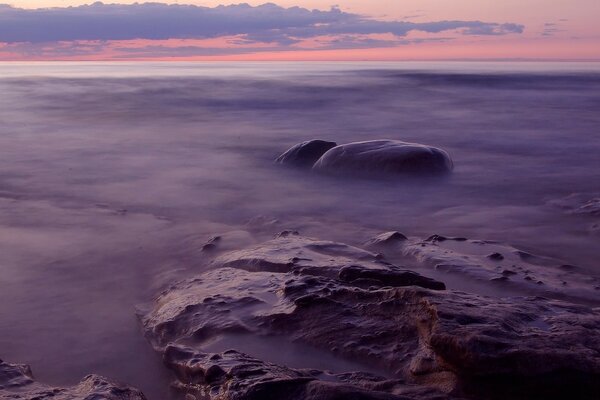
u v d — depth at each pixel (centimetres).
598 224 723
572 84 3275
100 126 1711
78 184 965
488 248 604
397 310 387
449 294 386
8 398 319
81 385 344
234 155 1235
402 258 582
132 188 935
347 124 1764
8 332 437
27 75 4366
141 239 664
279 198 869
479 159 1209
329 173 1014
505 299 402
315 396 298
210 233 690
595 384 303
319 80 3450
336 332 386
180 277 544
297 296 429
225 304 436
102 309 480
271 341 393
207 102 2355
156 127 1694
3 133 1563
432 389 326
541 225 735
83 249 627
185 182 977
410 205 834
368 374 347
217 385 337
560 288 497
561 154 1270
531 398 309
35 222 731
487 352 315
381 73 4509
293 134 1563
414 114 2016
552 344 322
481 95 2681
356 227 724
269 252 547
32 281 536
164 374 386
